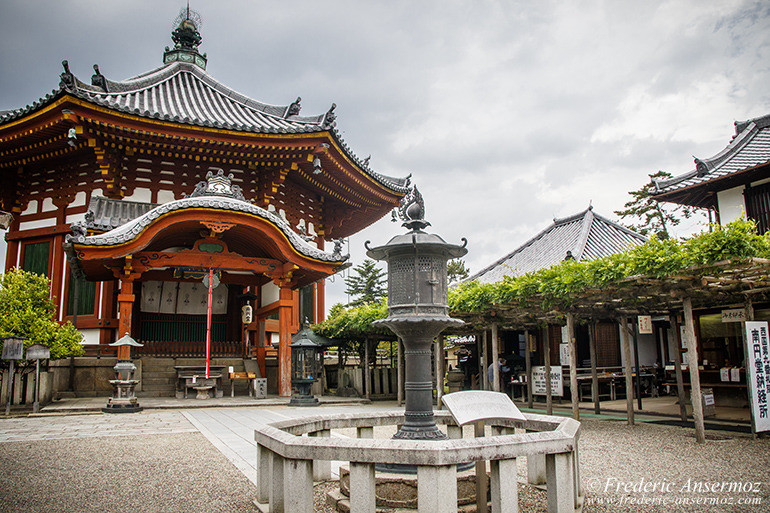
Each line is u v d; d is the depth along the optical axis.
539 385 15.08
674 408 14.55
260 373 18.91
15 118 17.88
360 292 44.41
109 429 10.43
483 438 4.22
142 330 21.23
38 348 13.23
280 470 4.86
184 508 5.21
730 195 16.83
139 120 17.56
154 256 15.41
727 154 17.53
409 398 5.98
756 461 7.38
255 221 15.55
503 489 4.20
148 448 8.36
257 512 5.07
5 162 20.58
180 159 20.33
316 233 25.47
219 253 16.14
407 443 4.02
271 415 12.80
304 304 25.59
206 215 15.02
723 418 12.45
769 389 9.62
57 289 19.91
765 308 15.19
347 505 5.09
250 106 25.77
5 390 14.52
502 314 12.98
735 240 7.51
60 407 13.48
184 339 22.08
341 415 6.56
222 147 19.19
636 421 11.93
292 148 19.62
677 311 12.52
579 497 5.32
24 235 20.89
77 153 19.83
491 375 17.89
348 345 19.66
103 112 17.09
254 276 20.20
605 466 7.16
